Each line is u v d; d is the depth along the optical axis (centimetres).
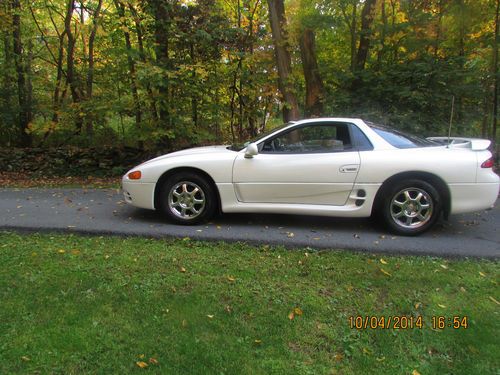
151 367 238
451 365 249
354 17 1027
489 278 356
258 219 527
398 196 464
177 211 498
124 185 514
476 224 520
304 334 273
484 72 938
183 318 286
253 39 1004
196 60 929
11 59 1117
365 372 241
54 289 322
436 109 929
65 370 234
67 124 999
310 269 367
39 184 880
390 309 305
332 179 466
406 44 961
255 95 992
